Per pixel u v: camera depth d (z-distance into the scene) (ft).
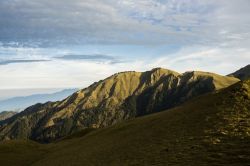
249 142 92.07
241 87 143.95
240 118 116.06
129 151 125.18
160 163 94.17
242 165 76.13
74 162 146.61
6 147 256.11
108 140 177.06
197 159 88.17
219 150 91.15
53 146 261.03
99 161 128.67
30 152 244.63
